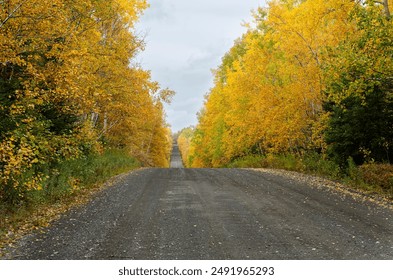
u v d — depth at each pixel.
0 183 8.93
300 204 11.01
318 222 8.76
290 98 20.08
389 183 13.02
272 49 26.83
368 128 14.84
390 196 11.81
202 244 7.04
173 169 25.33
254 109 24.80
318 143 19.27
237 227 8.32
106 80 17.22
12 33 9.14
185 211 10.12
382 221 8.78
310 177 17.55
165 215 9.61
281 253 6.50
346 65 11.66
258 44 27.31
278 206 10.74
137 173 21.41
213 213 9.84
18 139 8.73
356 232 7.83
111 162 22.41
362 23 11.56
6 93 9.46
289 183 15.70
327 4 16.41
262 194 12.94
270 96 21.73
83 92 12.07
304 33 19.48
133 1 18.28
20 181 9.43
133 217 9.38
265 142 25.20
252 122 24.28
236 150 35.06
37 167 11.04
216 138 40.94
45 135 10.42
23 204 9.95
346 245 6.94
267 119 21.66
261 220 9.01
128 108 19.38
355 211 9.92
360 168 14.96
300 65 20.66
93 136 14.91
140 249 6.74
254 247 6.84
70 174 13.35
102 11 15.19
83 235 7.67
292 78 21.44
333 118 16.47
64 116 12.55
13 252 6.54
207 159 54.47
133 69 18.98
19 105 9.33
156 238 7.45
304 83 19.59
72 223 8.73
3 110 9.02
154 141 51.53
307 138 22.50
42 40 9.77
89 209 10.39
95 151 16.09
